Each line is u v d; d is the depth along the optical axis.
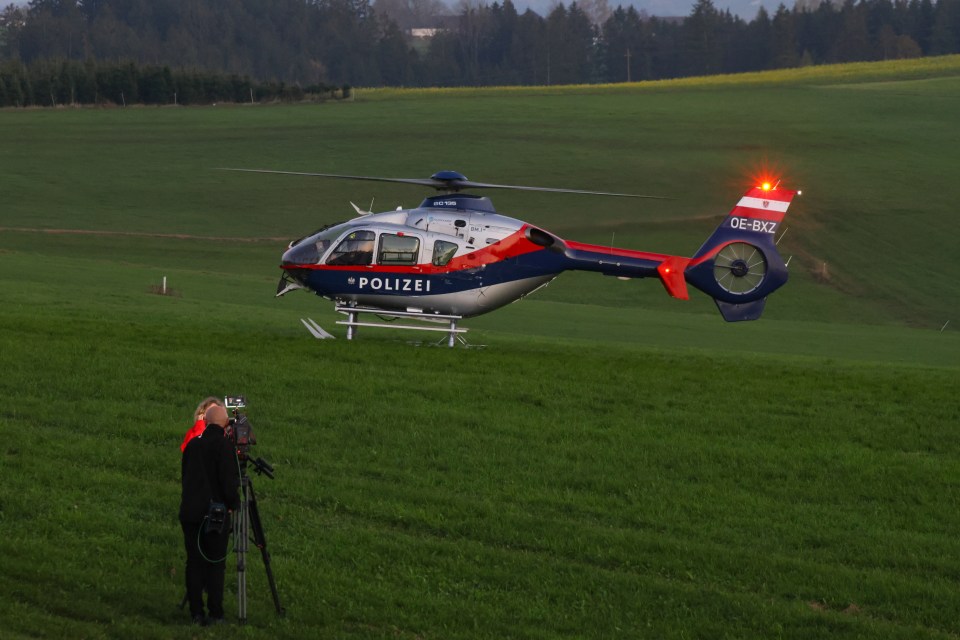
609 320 154.38
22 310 98.06
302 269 89.50
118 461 52.12
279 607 37.19
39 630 33.72
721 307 91.00
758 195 90.38
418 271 88.06
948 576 46.78
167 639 34.03
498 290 89.12
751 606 41.72
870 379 86.94
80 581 38.03
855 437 67.12
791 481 57.88
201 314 109.44
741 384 80.44
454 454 58.22
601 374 80.44
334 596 39.44
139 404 63.38
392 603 39.50
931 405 76.31
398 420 63.66
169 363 73.44
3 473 48.66
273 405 64.94
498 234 88.38
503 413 67.25
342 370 75.19
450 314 89.75
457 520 48.38
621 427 66.00
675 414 69.88
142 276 157.75
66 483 48.12
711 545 48.19
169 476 51.09
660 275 89.81
